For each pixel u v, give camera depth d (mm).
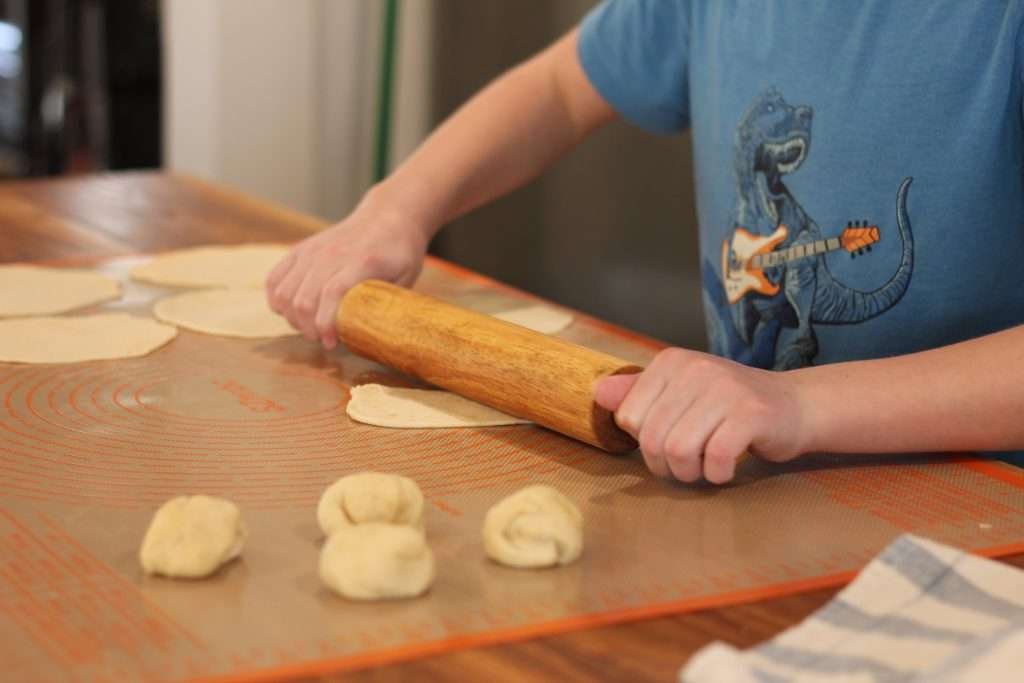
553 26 2742
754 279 1265
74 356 1196
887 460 980
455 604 744
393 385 1155
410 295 1169
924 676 619
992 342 966
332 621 720
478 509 885
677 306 2535
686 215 2477
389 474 870
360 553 743
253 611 731
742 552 822
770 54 1225
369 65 3115
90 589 756
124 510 873
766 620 737
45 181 1943
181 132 2967
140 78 3004
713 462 882
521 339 1042
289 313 1246
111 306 1373
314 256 1252
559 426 999
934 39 1117
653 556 814
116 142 3035
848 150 1174
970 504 903
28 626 712
